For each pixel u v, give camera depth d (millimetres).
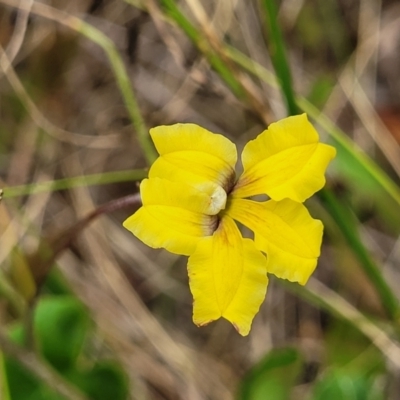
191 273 155
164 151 154
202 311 155
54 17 199
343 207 198
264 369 195
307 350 216
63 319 191
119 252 219
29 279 184
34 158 218
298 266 158
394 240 220
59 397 186
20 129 218
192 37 188
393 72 234
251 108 193
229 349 217
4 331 180
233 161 157
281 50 178
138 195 166
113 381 190
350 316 210
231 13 211
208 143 156
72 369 190
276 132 157
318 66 230
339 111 221
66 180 207
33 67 217
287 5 223
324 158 158
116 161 222
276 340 218
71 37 216
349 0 231
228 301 155
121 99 219
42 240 190
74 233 172
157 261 221
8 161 218
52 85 219
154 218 153
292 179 158
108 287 215
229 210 159
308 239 158
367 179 201
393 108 228
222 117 220
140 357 211
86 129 221
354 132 224
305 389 214
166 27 206
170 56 220
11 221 207
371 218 221
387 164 224
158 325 212
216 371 215
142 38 218
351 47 230
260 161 158
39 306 191
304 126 157
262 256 157
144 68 219
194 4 189
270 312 218
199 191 155
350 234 188
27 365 179
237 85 191
